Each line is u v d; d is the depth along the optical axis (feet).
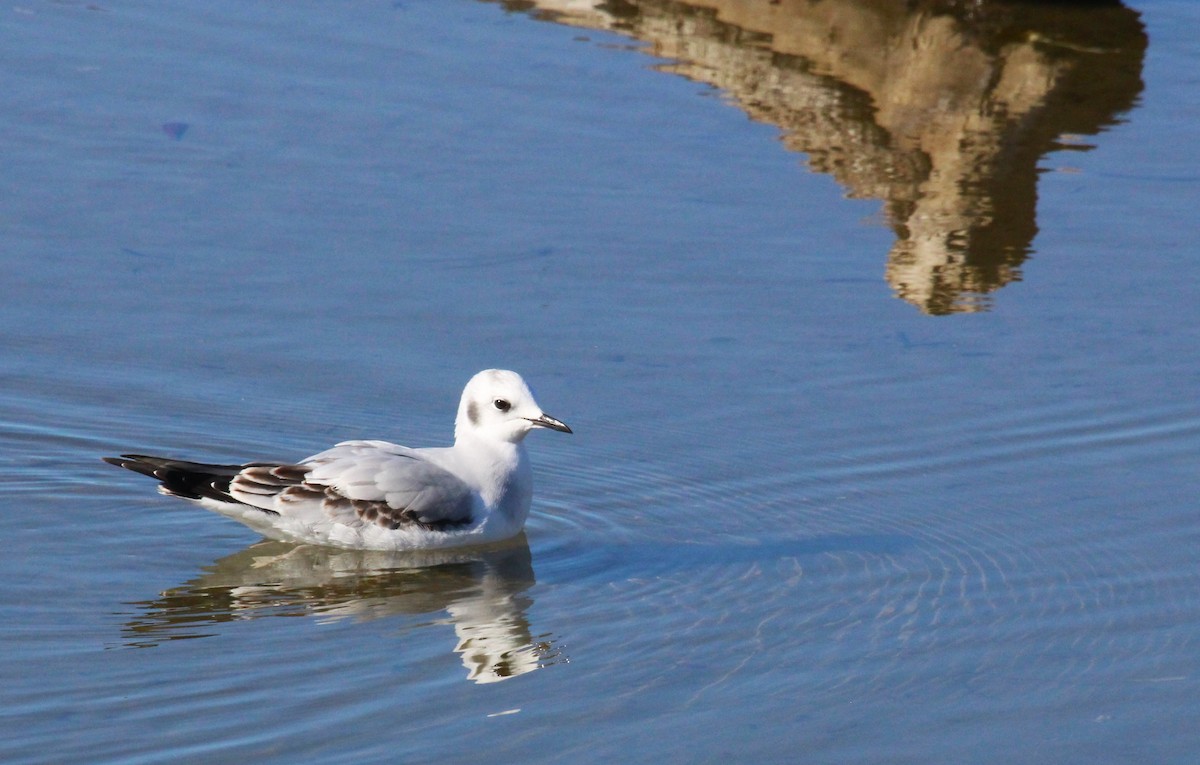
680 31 76.64
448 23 78.64
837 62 74.02
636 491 48.39
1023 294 58.65
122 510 46.98
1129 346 55.06
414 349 54.13
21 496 47.06
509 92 71.72
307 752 34.68
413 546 45.29
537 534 46.55
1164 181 67.00
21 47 73.61
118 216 60.80
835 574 43.70
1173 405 51.65
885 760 35.14
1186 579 43.11
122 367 52.70
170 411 50.80
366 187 63.46
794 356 54.39
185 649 39.19
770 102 71.97
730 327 55.83
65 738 34.88
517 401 46.03
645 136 68.54
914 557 44.52
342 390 52.03
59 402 50.93
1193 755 35.47
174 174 63.82
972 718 36.86
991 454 49.39
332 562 44.98
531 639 40.19
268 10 79.41
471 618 41.42
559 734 35.70
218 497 44.52
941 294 58.49
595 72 73.82
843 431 50.65
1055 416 51.24
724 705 37.14
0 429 49.52
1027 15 77.87
